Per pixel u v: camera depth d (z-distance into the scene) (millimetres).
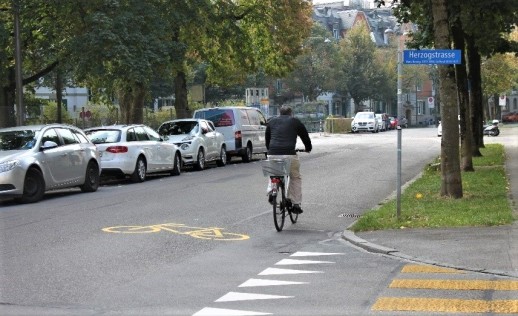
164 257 17047
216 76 68312
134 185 36219
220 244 18922
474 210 22750
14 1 40875
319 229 21625
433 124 186500
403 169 42938
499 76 105125
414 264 16047
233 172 43719
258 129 55906
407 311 11945
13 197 28562
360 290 13516
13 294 13336
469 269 15258
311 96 137125
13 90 53750
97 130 37688
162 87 113312
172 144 41875
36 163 28875
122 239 19547
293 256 17219
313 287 13820
